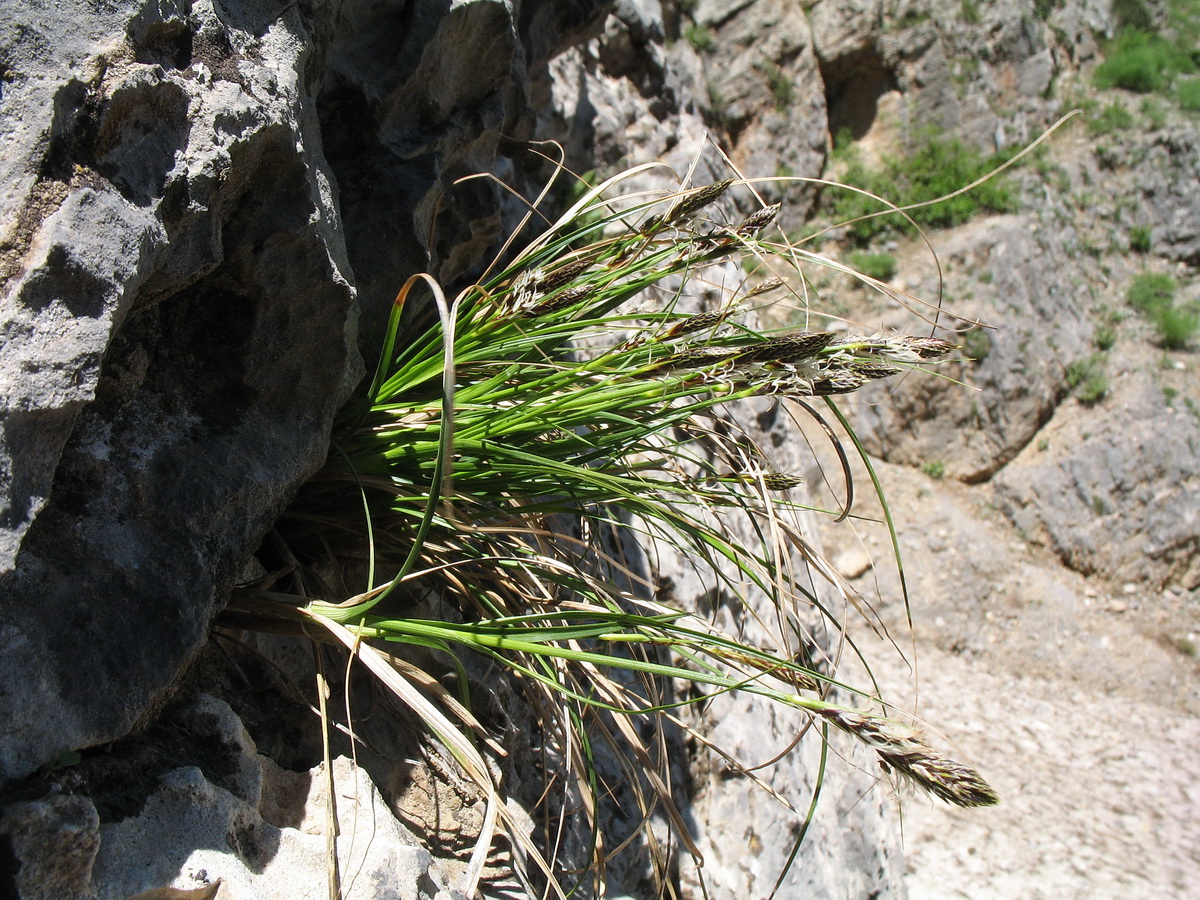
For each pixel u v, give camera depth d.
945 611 1.49
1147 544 1.57
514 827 0.27
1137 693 1.44
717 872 0.47
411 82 0.39
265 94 0.27
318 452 0.30
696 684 0.51
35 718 0.21
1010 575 1.53
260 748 0.29
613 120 0.87
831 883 0.54
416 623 0.27
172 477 0.26
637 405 0.30
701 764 0.50
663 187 0.87
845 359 0.27
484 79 0.44
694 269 0.36
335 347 0.30
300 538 0.33
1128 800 1.17
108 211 0.22
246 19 0.28
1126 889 0.99
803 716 0.59
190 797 0.24
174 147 0.24
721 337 0.31
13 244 0.21
